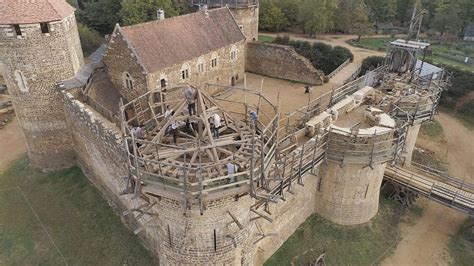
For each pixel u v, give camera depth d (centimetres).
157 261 2575
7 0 2880
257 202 1917
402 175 3219
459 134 4572
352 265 2786
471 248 2977
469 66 5997
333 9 7088
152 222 1938
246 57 5466
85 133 3017
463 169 3925
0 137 4228
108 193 3028
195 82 4131
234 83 4916
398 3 8644
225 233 1780
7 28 2872
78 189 3275
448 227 3172
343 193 2883
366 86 3469
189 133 1867
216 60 4375
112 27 7225
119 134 2511
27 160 3700
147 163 1582
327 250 2856
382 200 3369
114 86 3888
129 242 2727
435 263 2842
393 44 3572
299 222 2967
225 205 1664
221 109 1927
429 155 4122
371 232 3027
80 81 3356
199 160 1620
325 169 2841
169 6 6256
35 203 3186
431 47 7094
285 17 7494
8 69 3078
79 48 3581
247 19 5250
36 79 3117
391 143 2652
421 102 3089
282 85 5056
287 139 2638
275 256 2761
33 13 2898
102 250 2714
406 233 3086
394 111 2984
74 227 2914
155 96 3509
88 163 3247
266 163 1672
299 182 2438
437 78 3816
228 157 1636
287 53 5072
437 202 3095
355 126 2716
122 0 6700
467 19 7512
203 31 4269
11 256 2756
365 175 2789
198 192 1483
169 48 3791
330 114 2892
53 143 3425
